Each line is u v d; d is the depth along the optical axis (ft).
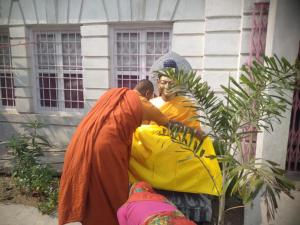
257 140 10.37
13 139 13.99
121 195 7.84
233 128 6.92
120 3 16.34
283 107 6.45
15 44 18.48
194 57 15.97
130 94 8.20
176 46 16.11
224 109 6.90
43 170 12.53
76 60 18.66
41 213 10.71
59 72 19.10
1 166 14.66
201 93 7.07
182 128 7.81
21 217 10.48
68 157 7.88
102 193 7.72
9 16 18.17
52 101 19.71
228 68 15.31
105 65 17.51
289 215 9.29
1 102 20.45
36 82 19.44
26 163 12.92
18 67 18.88
